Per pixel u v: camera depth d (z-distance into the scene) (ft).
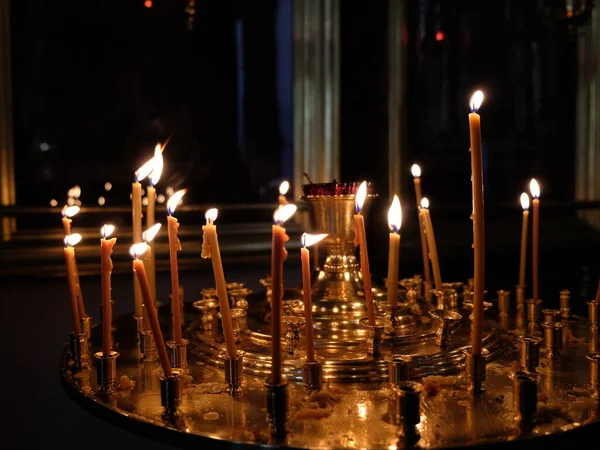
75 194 4.01
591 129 5.18
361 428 2.42
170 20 4.22
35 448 3.78
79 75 4.04
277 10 4.51
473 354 2.61
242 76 4.44
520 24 4.98
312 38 4.56
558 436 2.37
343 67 4.66
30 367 3.85
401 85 4.72
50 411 3.80
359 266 3.20
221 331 3.11
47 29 3.97
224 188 4.43
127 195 4.19
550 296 5.06
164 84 4.24
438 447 2.31
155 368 2.88
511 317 3.43
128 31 4.13
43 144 3.99
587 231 5.17
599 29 5.10
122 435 3.83
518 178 5.08
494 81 4.96
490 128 4.96
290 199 4.61
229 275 4.40
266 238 4.44
